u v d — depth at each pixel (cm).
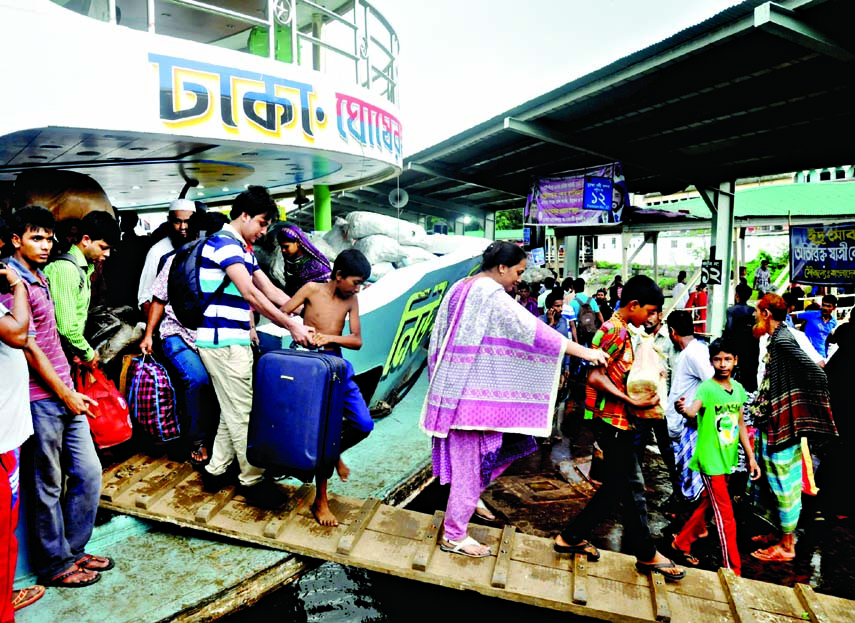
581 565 288
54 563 266
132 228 501
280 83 413
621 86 769
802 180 1944
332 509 336
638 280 280
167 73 346
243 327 320
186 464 370
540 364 280
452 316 290
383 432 516
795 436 352
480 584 275
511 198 1712
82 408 258
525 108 852
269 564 291
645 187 1377
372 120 527
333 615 293
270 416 300
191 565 290
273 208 325
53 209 423
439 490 467
